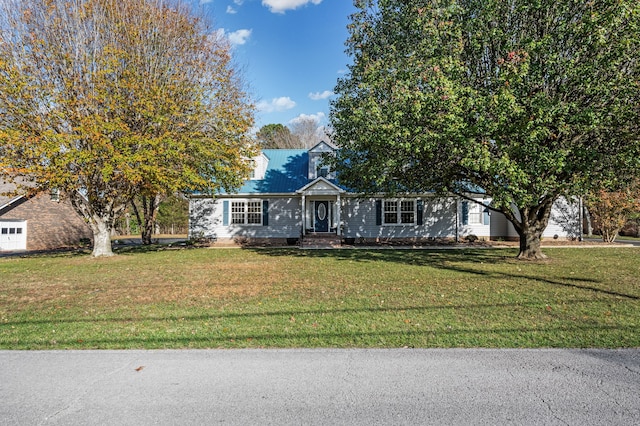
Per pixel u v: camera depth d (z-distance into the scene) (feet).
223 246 76.54
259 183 83.61
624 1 31.53
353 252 63.46
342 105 49.57
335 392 12.91
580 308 23.66
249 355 16.26
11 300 27.66
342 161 52.47
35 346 17.53
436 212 82.12
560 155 33.73
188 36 63.41
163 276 38.50
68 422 11.12
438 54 39.52
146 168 49.85
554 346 17.13
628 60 34.68
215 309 24.40
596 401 12.17
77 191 57.26
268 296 28.40
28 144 47.21
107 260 54.13
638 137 34.81
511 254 58.13
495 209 51.62
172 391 13.07
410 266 44.91
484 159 33.14
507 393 12.75
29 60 51.80
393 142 37.01
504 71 35.50
